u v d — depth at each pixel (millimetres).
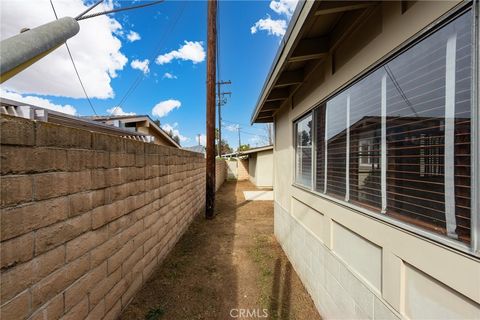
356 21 1731
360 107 1837
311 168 2846
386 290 1456
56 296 1323
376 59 1562
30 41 924
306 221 2957
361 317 1728
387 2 1453
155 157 3088
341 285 2025
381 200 1581
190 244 4203
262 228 5281
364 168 1791
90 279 1662
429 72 1201
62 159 1381
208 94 6070
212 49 6090
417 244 1222
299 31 1800
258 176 13180
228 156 22578
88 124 3377
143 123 8555
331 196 2312
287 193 3852
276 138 4820
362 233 1714
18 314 1075
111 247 1972
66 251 1411
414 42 1267
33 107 2342
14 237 1058
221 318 2303
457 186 1062
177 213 4246
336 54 2156
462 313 1008
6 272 1020
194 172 5969
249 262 3533
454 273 1026
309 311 2465
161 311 2312
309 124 3006
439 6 1100
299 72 2984
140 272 2615
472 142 974
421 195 1258
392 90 1475
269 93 3387
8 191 1032
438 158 1159
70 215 1452
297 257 3236
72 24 1169
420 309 1221
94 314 1715
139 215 2582
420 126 1264
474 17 957
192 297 2605
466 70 1020
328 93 2303
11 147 1047
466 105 1022
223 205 8000
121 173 2158
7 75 884
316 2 1453
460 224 1046
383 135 1565
